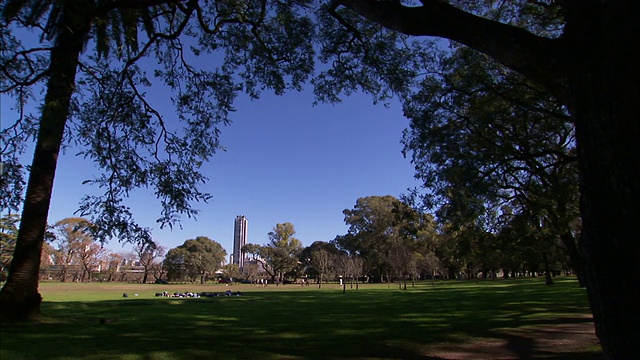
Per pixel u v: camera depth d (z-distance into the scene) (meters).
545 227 18.48
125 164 11.45
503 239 19.94
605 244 3.41
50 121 9.93
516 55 4.35
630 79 3.38
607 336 3.38
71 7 9.46
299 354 8.88
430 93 13.71
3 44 9.20
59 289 46.31
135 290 47.22
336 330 12.77
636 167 3.25
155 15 11.58
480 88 13.07
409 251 59.94
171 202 11.11
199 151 12.27
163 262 91.12
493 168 13.91
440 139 13.57
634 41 3.40
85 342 10.06
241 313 18.78
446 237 58.09
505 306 20.53
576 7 3.96
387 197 76.44
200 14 10.45
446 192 15.27
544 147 13.76
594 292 3.52
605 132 3.48
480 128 13.77
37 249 13.52
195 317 16.86
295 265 97.75
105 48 12.74
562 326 12.97
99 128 11.30
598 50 3.65
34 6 9.28
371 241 75.12
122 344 9.84
